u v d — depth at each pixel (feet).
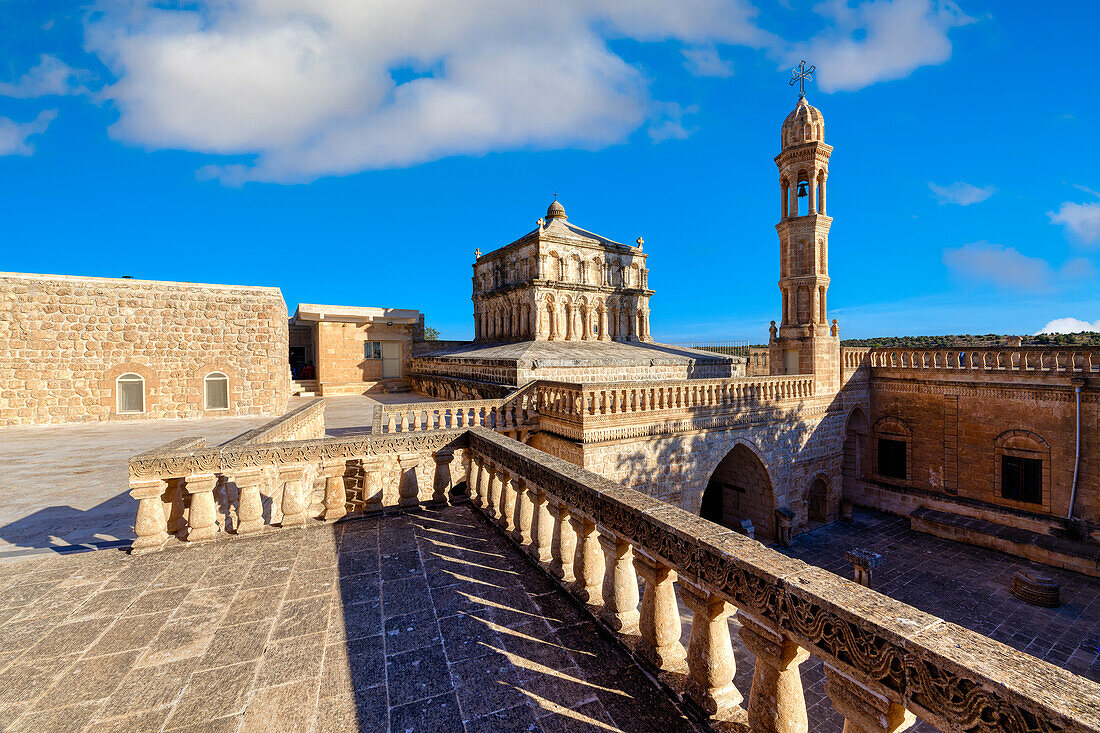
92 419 65.67
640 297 113.09
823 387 77.00
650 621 12.44
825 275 78.07
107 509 29.48
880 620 6.85
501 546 20.76
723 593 9.66
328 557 19.65
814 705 34.88
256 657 13.19
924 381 78.07
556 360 68.18
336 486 23.81
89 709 11.19
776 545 69.56
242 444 22.74
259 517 22.43
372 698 11.59
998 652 6.00
